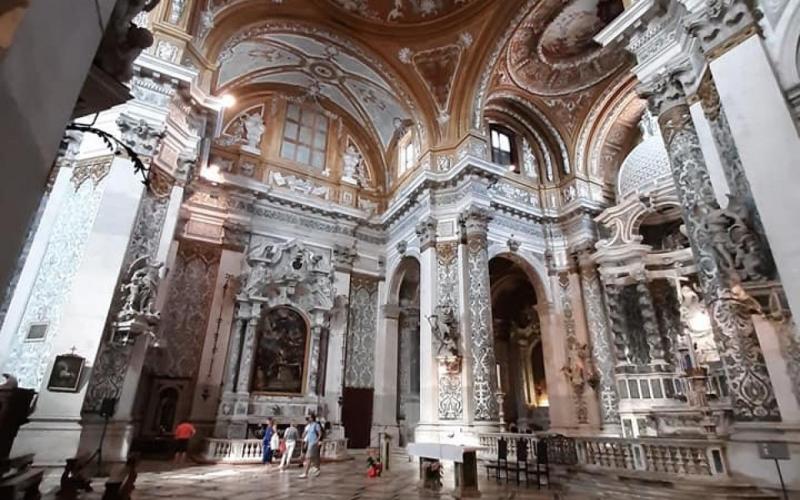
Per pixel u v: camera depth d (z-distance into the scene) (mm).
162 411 11023
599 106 14727
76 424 6504
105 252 7445
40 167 1874
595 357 12695
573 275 13961
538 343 18094
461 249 11953
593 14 12203
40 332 7000
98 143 8289
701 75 6133
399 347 15586
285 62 14734
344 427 13336
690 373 10367
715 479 5250
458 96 13469
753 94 4949
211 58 10531
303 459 9766
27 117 1698
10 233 1681
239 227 13461
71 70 2062
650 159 13562
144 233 8227
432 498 5977
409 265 14969
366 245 15812
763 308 4641
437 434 10562
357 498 5879
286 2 12039
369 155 17281
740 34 5266
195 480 7105
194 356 11742
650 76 7066
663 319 12555
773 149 4633
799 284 4172
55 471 6137
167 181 8930
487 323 11211
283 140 15664
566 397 12773
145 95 8625
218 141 14250
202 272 12609
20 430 6219
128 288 7594
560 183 15266
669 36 6898
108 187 7793
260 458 10008
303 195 15055
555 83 14438
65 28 1930
